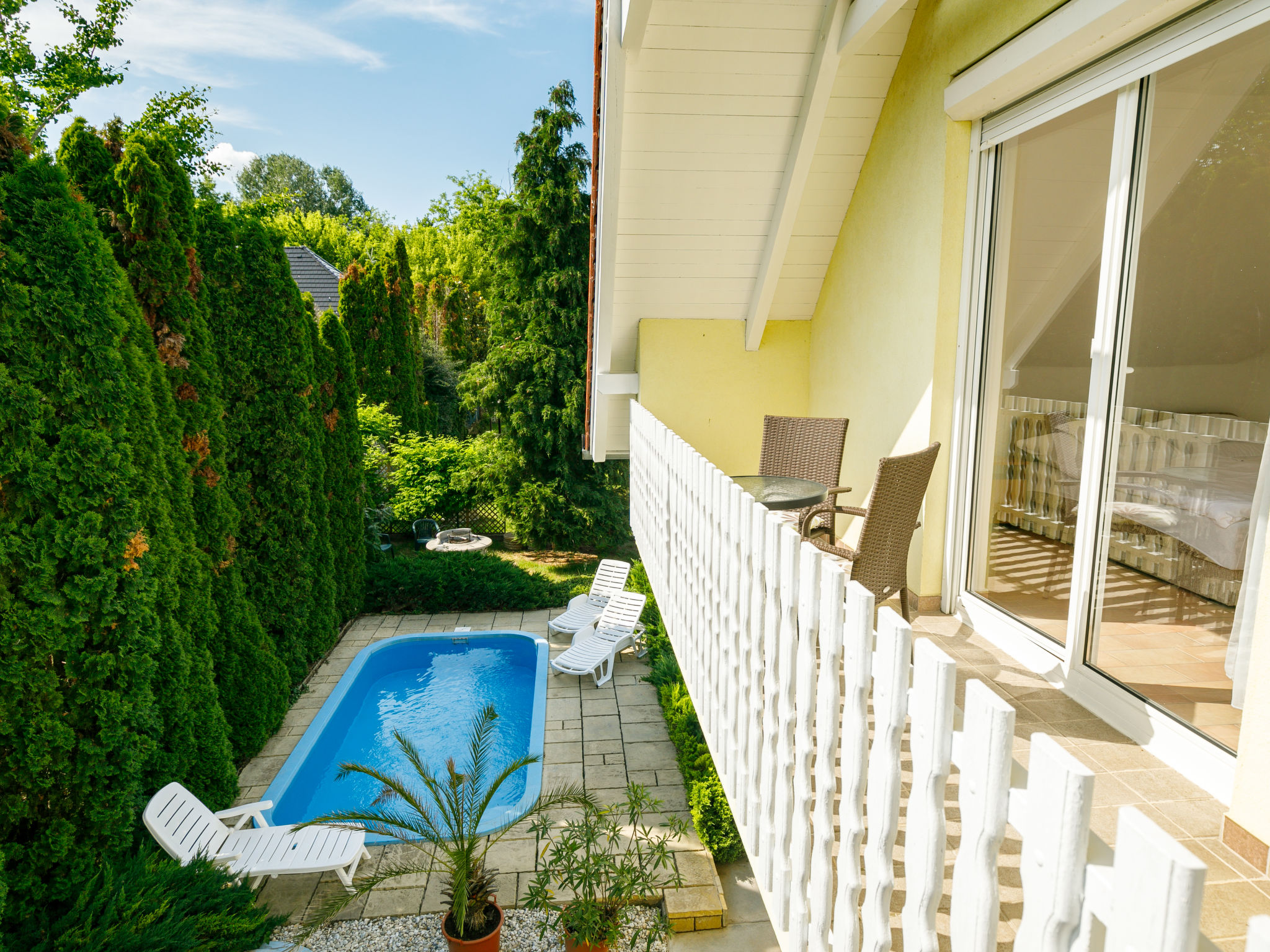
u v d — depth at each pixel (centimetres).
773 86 540
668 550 479
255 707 713
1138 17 283
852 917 175
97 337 439
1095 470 323
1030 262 387
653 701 855
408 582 1164
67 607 426
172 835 475
